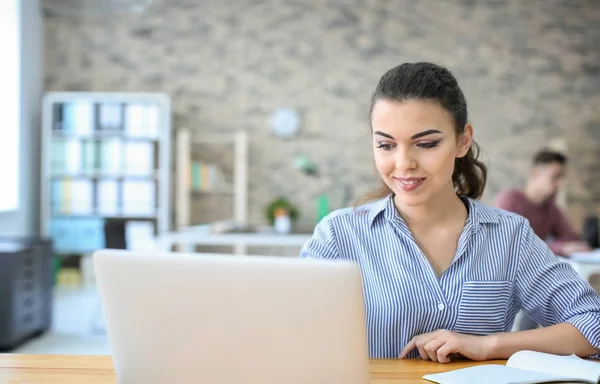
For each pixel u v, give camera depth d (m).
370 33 7.33
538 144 7.34
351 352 1.07
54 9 7.19
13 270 4.57
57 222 7.11
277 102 7.38
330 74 7.35
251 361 1.09
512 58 7.31
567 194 7.35
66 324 5.38
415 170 1.44
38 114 7.27
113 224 5.41
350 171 7.36
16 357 1.50
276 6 7.35
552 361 1.36
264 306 1.07
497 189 7.34
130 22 7.38
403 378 1.33
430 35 7.32
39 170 7.30
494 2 7.30
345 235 1.66
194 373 1.11
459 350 1.45
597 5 7.29
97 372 1.39
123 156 7.13
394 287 1.59
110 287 1.11
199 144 7.41
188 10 7.36
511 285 1.64
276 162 7.40
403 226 1.61
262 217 7.41
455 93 1.47
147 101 7.10
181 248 6.94
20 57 6.80
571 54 7.32
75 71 7.36
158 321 1.11
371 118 1.51
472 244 1.62
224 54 7.37
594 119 7.34
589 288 1.59
